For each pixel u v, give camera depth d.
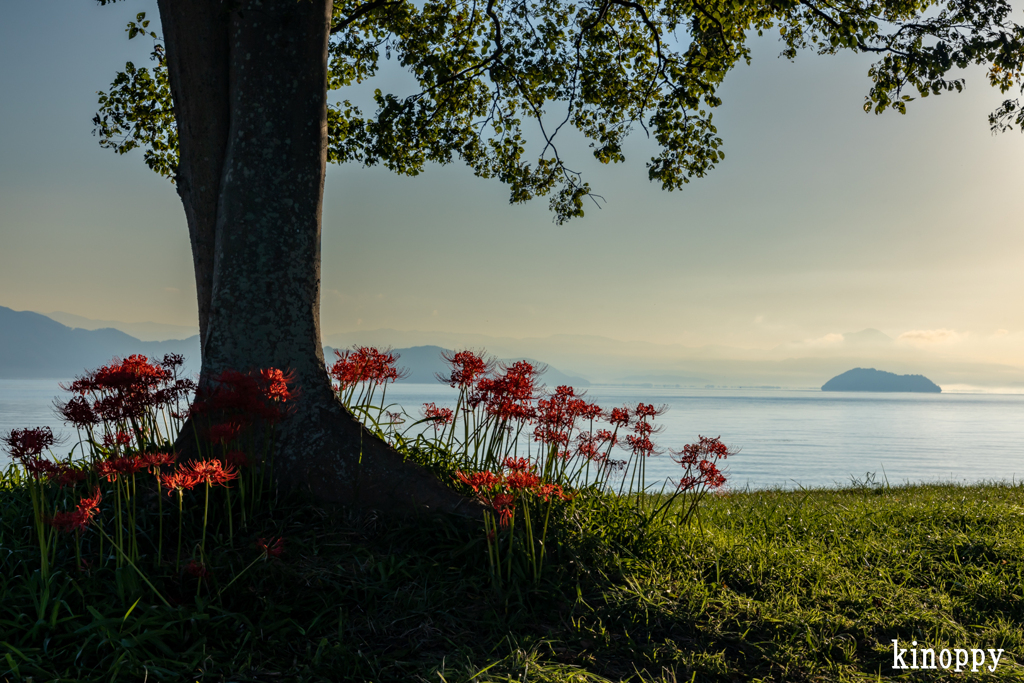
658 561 5.39
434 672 3.28
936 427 112.19
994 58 8.78
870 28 9.89
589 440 6.41
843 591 5.38
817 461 48.81
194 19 5.78
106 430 4.67
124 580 3.62
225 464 4.54
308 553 4.33
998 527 8.10
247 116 5.57
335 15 11.29
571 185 11.73
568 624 4.13
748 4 10.80
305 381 5.45
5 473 5.26
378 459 5.29
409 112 11.78
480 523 4.88
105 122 11.20
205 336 6.00
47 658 3.09
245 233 5.49
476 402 5.93
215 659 3.26
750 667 3.97
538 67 11.41
